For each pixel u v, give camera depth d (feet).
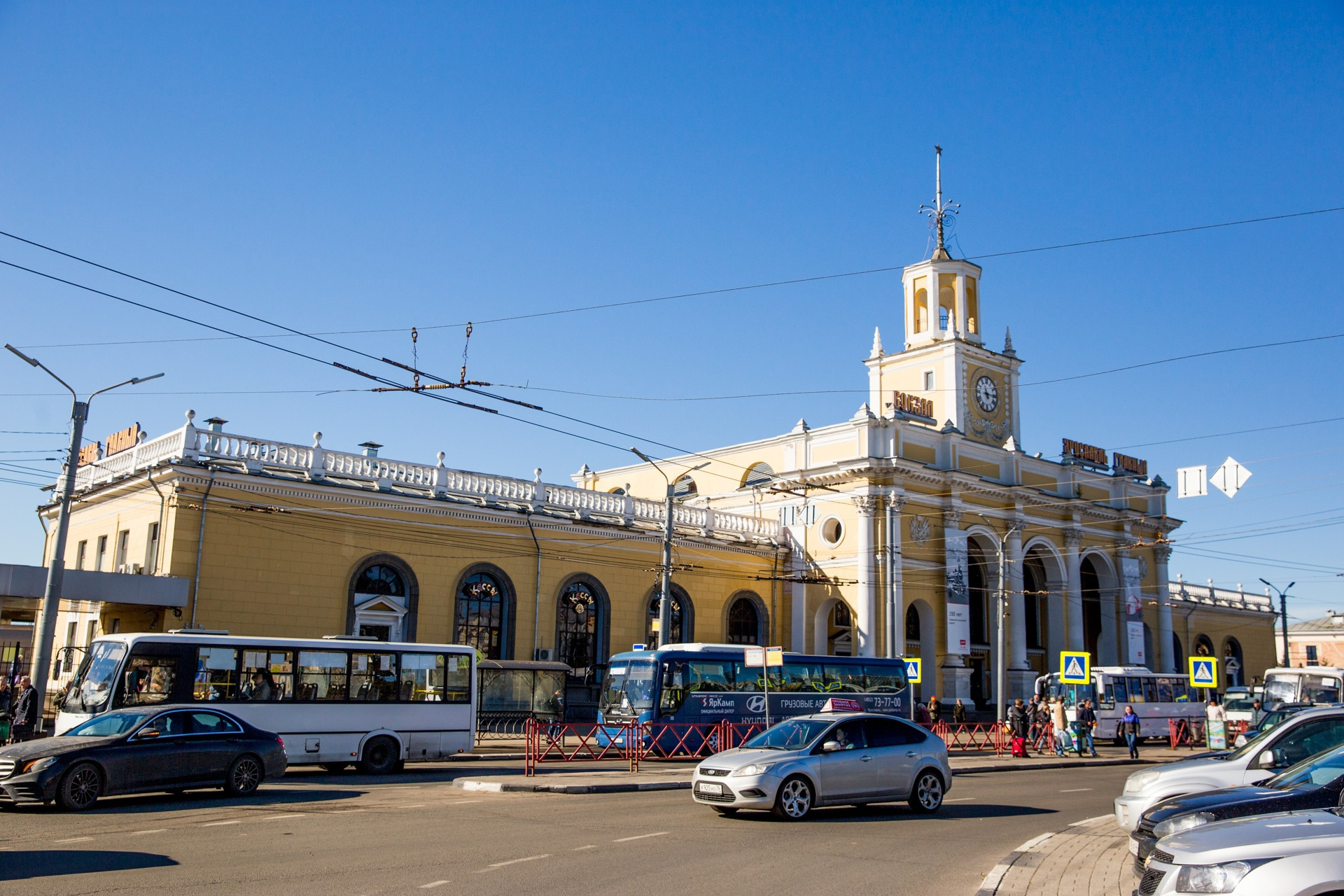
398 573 117.08
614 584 136.67
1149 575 193.98
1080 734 114.11
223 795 59.67
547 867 38.22
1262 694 148.25
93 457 124.67
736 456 172.45
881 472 151.12
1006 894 34.55
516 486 128.98
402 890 33.73
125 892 32.71
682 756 95.76
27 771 51.34
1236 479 84.64
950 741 117.19
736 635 151.53
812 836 46.98
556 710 118.83
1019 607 163.02
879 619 148.25
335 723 76.69
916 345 174.60
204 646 74.02
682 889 34.78
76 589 92.89
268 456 109.19
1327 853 22.71
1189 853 24.63
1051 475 175.73
